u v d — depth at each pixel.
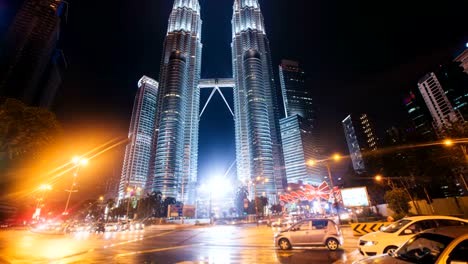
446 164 29.67
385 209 39.12
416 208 34.19
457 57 163.75
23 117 23.11
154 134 166.50
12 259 12.25
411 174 35.62
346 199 29.22
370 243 10.03
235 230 35.66
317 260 10.73
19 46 137.00
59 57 178.75
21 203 56.12
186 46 199.50
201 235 27.55
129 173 165.00
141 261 11.55
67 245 18.50
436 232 5.73
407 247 5.91
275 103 195.25
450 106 156.88
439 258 4.77
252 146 164.12
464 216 27.23
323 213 74.81
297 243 13.73
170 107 165.25
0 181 25.17
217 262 10.98
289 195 82.56
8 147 22.56
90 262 11.40
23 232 39.97
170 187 143.62
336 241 13.07
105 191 108.19
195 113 187.38
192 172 171.12
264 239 20.42
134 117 193.50
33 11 149.25
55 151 26.94
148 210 107.62
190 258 12.16
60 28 169.25
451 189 35.78
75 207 110.31
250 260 11.24
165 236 27.05
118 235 30.22
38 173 27.14
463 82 152.75
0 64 128.38
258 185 147.88
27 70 134.50
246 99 180.25
